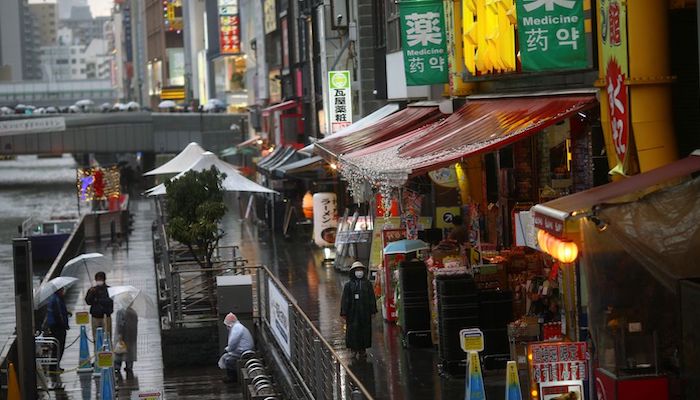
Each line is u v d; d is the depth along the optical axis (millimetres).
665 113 25719
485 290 27922
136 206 119250
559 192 32844
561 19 27625
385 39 55250
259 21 108250
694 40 25891
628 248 20688
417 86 42812
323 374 27516
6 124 148125
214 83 176500
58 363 39812
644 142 25625
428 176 42719
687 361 19781
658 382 20266
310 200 68125
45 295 42438
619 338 20672
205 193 49469
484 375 27312
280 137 90938
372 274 45344
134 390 37844
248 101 134250
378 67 56781
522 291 30500
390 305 35469
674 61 25844
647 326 20812
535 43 27797
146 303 41000
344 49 64375
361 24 60344
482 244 36188
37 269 80062
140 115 160750
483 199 40344
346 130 50094
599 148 29453
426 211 43344
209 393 36906
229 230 77000
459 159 28484
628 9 25484
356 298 30938
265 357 39219
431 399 26062
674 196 20625
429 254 33875
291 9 86250
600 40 27422
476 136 30688
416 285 31906
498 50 33469
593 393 21781
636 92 25625
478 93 38281
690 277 20688
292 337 33406
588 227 20703
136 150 162000
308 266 53594
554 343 21922
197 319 43500
